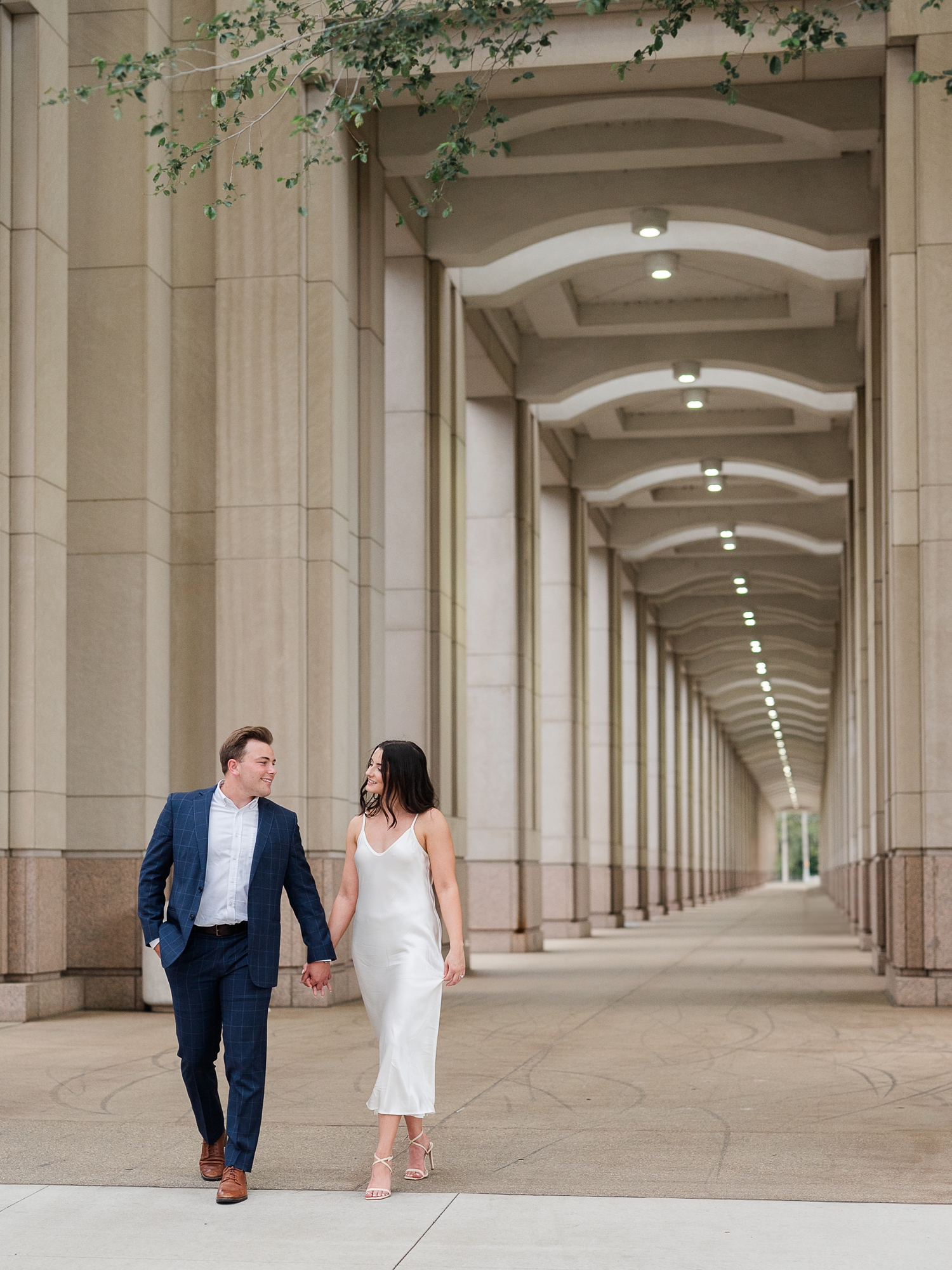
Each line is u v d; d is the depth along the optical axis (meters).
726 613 45.50
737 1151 6.60
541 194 18.44
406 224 17.88
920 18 13.81
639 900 40.66
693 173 18.09
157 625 14.30
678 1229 5.20
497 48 9.29
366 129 15.78
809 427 28.86
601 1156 6.50
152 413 14.32
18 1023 12.16
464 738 20.03
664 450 30.11
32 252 12.84
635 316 23.28
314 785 14.22
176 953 5.76
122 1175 6.13
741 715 73.38
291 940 13.71
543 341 24.28
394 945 5.91
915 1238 5.06
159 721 14.26
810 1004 13.59
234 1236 5.15
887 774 14.20
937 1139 6.86
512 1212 5.46
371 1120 7.46
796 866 175.12
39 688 12.61
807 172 17.92
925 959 13.32
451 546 19.55
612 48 14.50
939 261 13.73
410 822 6.01
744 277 21.97
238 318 14.58
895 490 13.73
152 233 14.50
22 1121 7.37
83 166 14.51
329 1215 5.43
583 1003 13.97
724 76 15.05
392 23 9.25
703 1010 13.13
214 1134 6.05
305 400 14.56
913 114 13.98
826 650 49.50
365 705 15.31
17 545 12.61
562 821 29.31
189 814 5.90
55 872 12.91
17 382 12.75
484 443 24.48
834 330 23.42
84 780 13.89
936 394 13.65
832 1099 8.05
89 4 14.57
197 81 14.80
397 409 18.62
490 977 17.70
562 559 30.14
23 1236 5.18
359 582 15.43
